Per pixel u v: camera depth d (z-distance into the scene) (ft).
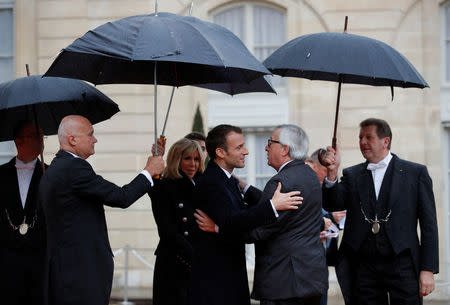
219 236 20.79
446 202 45.85
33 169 23.39
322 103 46.42
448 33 46.29
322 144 46.32
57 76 21.50
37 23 47.83
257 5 48.32
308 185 20.52
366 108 45.85
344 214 26.58
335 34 21.97
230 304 20.58
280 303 20.42
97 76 22.52
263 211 19.77
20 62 47.75
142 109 47.03
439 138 45.47
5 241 22.91
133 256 45.57
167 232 23.73
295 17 47.03
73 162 20.44
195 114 44.96
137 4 47.34
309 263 20.36
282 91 47.29
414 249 22.58
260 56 48.34
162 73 23.45
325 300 26.58
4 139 24.98
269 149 21.17
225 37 20.52
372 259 22.76
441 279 41.93
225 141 20.89
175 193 24.12
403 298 22.40
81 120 21.07
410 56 46.01
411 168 23.03
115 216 46.16
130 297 44.29
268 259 20.53
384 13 46.14
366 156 23.25
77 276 20.13
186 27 19.85
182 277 23.68
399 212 22.66
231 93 24.85
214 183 20.58
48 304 20.30
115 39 19.48
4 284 22.72
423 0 46.01
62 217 20.30
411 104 45.60
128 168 47.01
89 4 47.52
